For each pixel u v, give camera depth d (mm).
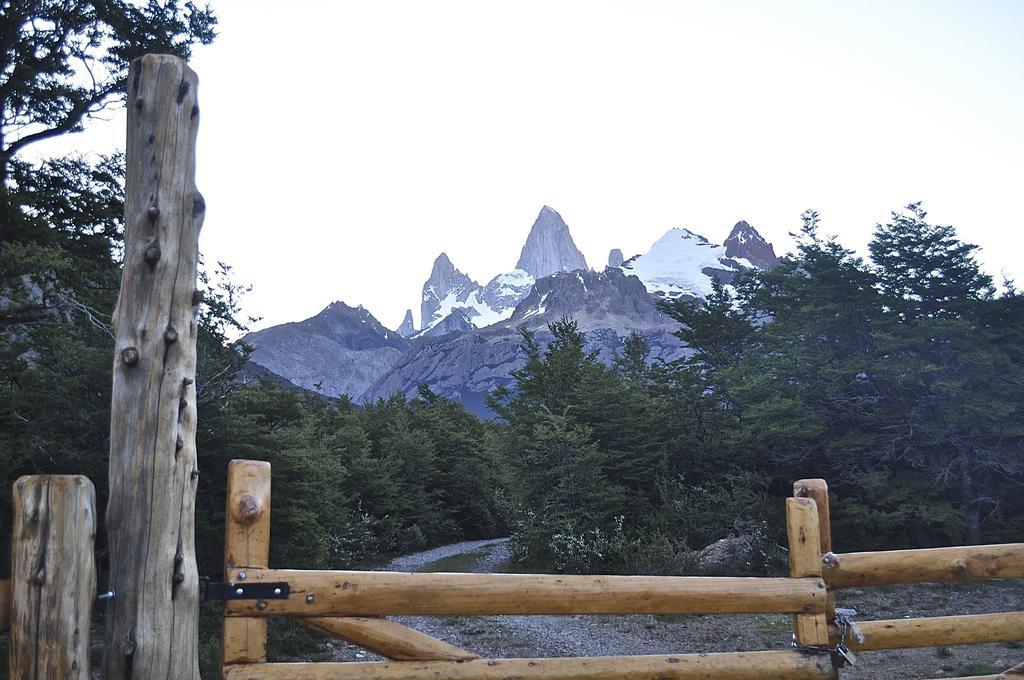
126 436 3119
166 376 3205
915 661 9711
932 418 22094
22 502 2826
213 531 15992
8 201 13898
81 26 16906
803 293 25719
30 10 16016
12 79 15602
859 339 24516
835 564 3748
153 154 3340
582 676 3312
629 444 24703
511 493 26453
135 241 3281
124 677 2926
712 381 27078
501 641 12844
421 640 3240
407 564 29438
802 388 23938
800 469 24094
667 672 3396
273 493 18203
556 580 3377
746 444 24281
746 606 3533
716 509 23109
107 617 2992
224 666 3045
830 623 3719
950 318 23031
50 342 14648
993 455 21031
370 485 35781
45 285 13539
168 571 3053
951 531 20797
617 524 22406
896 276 23938
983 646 10227
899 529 22281
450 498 43062
